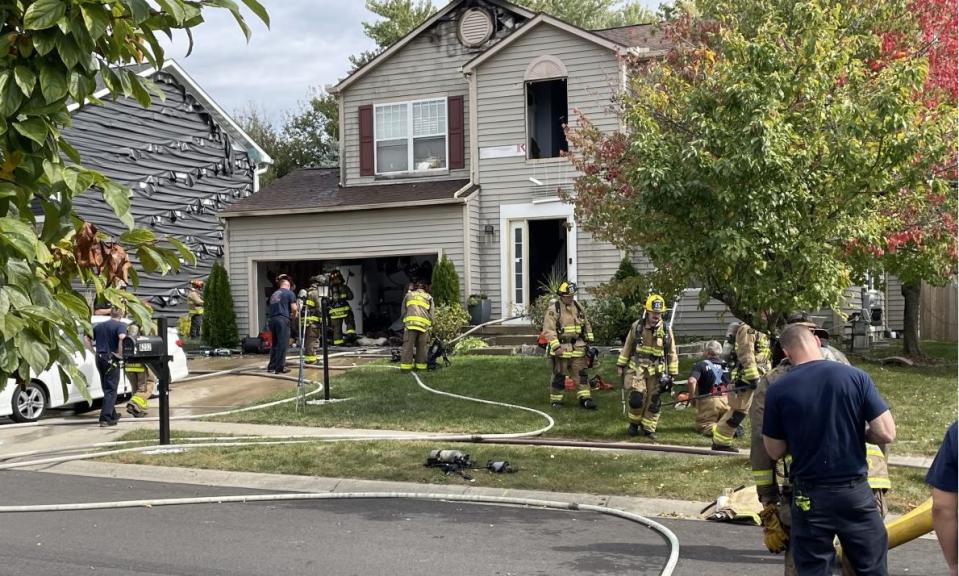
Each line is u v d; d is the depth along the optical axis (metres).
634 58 16.84
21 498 8.71
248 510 8.10
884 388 13.02
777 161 8.62
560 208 19.05
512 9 20.17
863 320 17.33
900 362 15.38
